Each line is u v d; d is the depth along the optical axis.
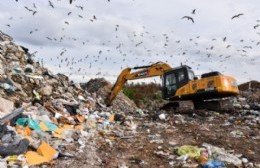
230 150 9.91
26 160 7.37
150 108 26.27
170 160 8.88
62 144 9.15
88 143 9.91
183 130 13.22
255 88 28.89
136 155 9.22
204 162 8.55
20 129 9.05
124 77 21.48
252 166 8.49
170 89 19.62
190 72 19.33
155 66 20.61
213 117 17.02
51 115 11.91
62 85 18.03
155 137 11.65
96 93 24.20
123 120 14.61
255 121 15.52
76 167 7.65
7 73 14.23
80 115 13.45
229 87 17.80
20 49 18.12
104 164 8.17
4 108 10.24
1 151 7.39
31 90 14.20
